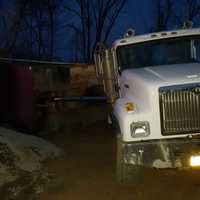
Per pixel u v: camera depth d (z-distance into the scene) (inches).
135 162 231.1
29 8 1099.3
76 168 299.7
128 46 288.7
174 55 285.6
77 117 514.0
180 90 229.0
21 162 288.2
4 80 436.1
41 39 1152.2
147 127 230.8
